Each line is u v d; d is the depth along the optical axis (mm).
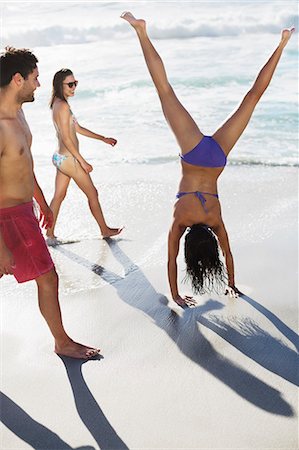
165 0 22375
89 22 19812
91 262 6137
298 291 5426
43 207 4926
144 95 12430
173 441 3676
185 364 4438
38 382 4270
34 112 11453
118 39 18469
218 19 19578
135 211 7309
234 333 4820
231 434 3717
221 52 16250
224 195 7594
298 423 3793
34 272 4340
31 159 4332
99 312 5172
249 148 9375
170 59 15594
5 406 4031
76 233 6840
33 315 5152
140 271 5910
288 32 5270
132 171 8578
